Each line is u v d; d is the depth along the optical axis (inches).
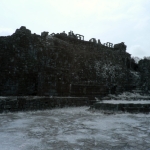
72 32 1221.1
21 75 741.3
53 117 465.1
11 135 283.4
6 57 727.1
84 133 306.7
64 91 799.7
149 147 241.8
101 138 279.6
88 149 229.1
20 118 438.6
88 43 1213.7
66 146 238.4
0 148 224.5
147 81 1278.3
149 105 588.1
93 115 516.7
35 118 443.5
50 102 633.0
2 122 383.2
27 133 297.9
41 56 796.0
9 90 705.0
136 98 928.9
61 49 861.2
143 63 1402.6
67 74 838.5
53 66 802.8
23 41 771.4
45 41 836.0
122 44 1418.6
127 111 563.5
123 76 1255.5
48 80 757.9
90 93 912.3
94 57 1146.7
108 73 1160.2
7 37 760.3
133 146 244.7
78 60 1022.4
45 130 321.7
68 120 425.7
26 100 562.9
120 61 1314.0
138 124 395.5
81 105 739.4
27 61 766.5
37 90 751.7
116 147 239.1
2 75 703.7
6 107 515.2
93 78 1064.2
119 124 390.9
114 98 919.7
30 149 223.3
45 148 228.8
